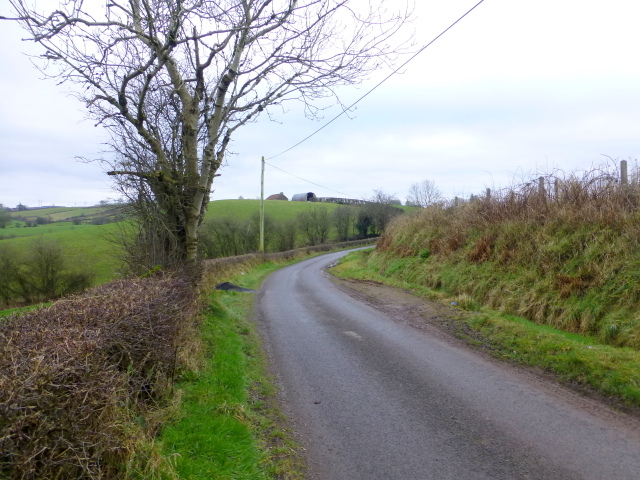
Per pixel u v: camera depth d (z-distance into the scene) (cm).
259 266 2922
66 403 246
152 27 636
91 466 262
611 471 351
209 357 640
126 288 521
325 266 2977
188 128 814
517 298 938
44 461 231
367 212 5684
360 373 623
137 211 841
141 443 320
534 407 484
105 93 692
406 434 430
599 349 626
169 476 312
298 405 513
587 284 815
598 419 450
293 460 383
